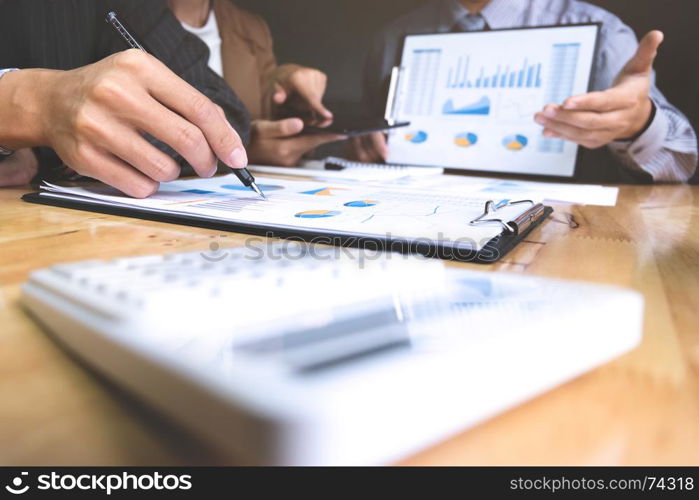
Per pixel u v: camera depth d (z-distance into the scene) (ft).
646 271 1.11
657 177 3.69
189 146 1.76
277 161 3.74
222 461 0.38
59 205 1.81
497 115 3.81
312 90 4.60
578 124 3.34
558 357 0.54
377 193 2.05
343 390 0.38
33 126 1.92
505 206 1.63
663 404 0.55
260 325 0.55
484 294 0.68
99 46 3.11
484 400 0.46
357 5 5.27
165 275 0.67
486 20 4.92
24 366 0.60
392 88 4.09
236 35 5.35
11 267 1.04
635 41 4.61
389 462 0.40
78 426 0.48
